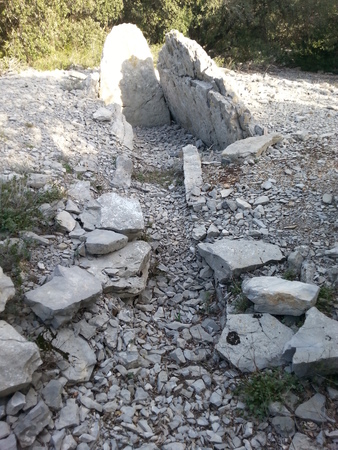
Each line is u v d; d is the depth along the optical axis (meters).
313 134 6.73
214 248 4.47
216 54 12.97
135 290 4.15
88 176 5.76
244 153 6.07
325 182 5.44
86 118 7.23
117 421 3.21
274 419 3.17
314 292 3.73
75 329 3.60
